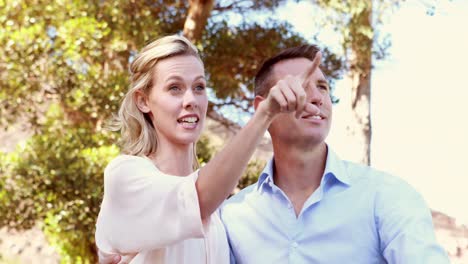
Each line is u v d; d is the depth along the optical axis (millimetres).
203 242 2057
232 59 8172
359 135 8352
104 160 6656
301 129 2250
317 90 2268
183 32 7973
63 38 6793
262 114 1536
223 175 1567
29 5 7195
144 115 2096
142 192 1742
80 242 7355
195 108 2029
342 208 2262
